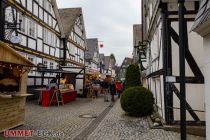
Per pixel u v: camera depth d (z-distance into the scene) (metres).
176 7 8.85
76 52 31.42
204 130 7.95
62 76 22.44
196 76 8.57
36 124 9.30
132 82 14.12
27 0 17.64
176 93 8.73
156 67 11.48
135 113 11.32
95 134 7.87
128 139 7.27
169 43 8.83
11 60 7.88
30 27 18.19
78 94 22.98
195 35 8.63
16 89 8.76
